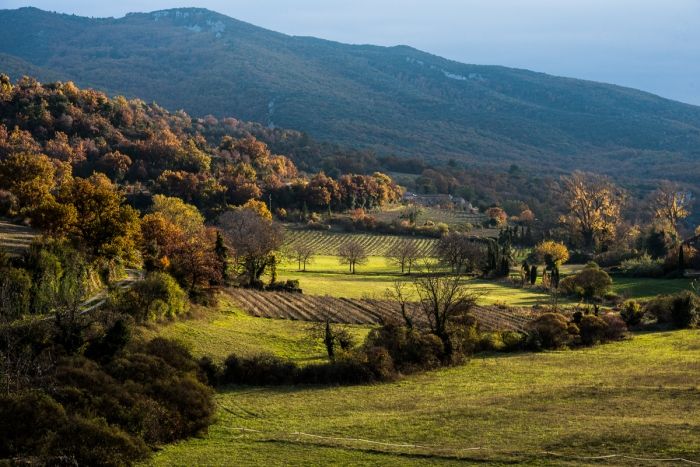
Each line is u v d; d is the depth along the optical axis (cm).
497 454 2856
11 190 10281
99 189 7638
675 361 5725
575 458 2733
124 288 6662
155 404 3494
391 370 5325
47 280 5762
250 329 6931
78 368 3734
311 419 3800
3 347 4062
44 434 2986
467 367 5766
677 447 2762
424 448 3022
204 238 10362
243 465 2892
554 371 5416
